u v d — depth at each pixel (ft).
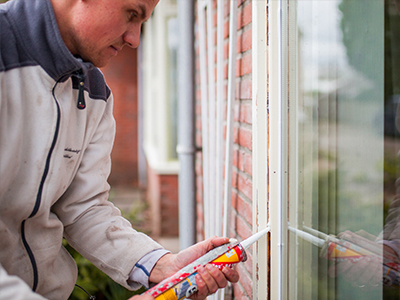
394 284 2.71
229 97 4.33
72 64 2.72
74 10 2.67
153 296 2.74
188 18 6.10
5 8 2.70
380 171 2.74
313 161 3.26
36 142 2.80
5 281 2.13
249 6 3.99
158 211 13.91
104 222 3.53
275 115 3.30
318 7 3.10
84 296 6.95
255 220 3.58
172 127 13.98
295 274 3.37
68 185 3.37
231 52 4.27
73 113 3.15
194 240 6.40
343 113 2.98
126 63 21.48
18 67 2.66
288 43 3.28
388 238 2.72
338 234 3.08
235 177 4.75
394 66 2.60
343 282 3.07
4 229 2.86
